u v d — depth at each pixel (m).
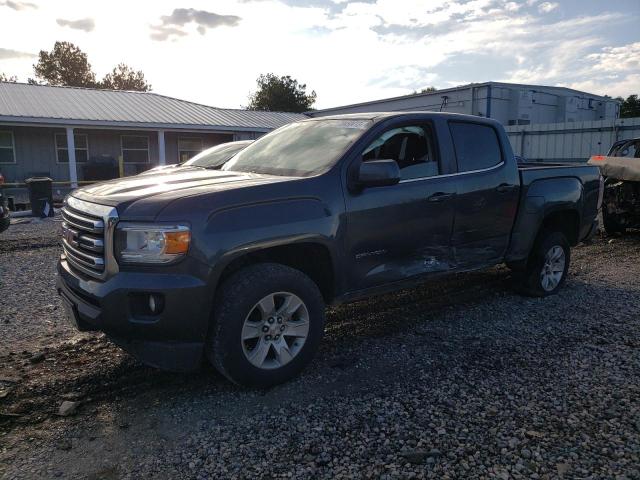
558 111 27.97
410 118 4.47
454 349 4.27
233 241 3.27
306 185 3.68
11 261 7.73
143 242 3.12
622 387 3.57
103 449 2.85
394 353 4.18
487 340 4.47
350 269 3.93
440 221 4.49
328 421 3.14
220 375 3.77
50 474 2.62
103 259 3.26
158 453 2.82
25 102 21.30
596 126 21.72
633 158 9.43
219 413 3.24
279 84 62.28
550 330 4.72
